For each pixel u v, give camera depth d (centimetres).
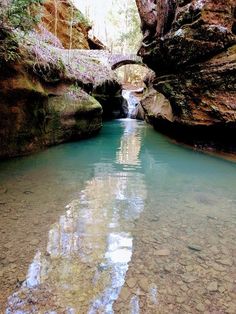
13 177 498
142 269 240
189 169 607
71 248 270
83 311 191
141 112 2136
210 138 773
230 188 472
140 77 4041
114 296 206
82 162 659
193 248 275
